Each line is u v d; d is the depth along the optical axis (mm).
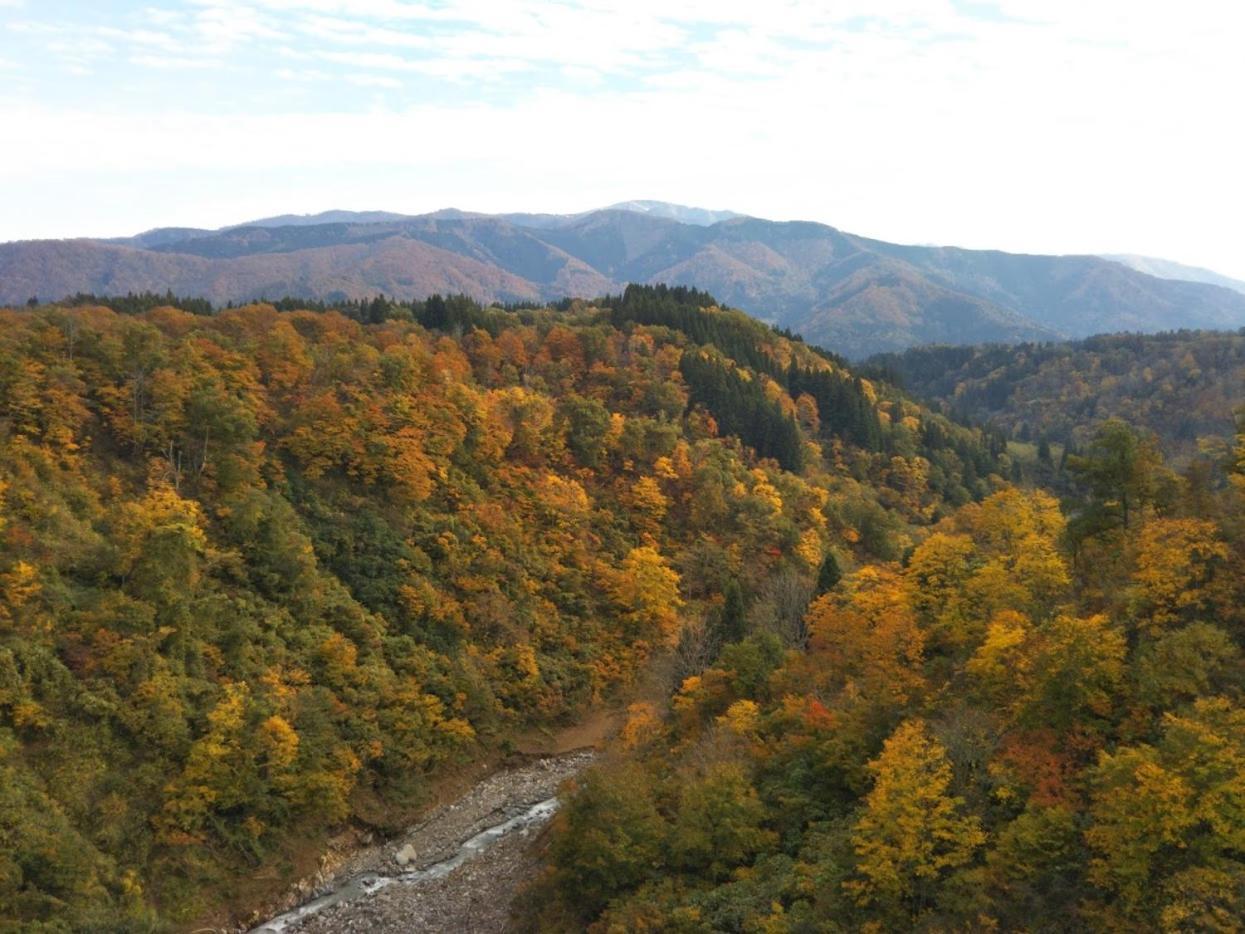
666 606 99000
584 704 90312
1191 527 43594
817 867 39938
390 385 102000
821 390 166375
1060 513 62531
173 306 138125
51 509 65688
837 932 35750
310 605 76625
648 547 103812
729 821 44938
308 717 66750
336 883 61719
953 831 36625
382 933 54375
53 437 73438
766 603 87062
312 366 101688
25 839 48000
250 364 94562
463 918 54844
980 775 38688
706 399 141375
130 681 59312
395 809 69875
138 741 57531
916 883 36406
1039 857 34156
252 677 66875
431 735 76312
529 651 88562
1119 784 32688
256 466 83625
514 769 80938
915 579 58719
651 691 83938
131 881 51875
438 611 85125
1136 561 45750
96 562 64562
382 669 76250
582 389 134125
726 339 175250
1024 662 41469
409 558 87562
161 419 80500
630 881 46469
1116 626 42750
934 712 45500
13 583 58250
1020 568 52156
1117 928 30734
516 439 111250
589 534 106062
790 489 125312
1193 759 31781
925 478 153250
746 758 51625
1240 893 28938
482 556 93625
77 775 53469
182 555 66312
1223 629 39719
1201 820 30938
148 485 75625
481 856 64500
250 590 73312
